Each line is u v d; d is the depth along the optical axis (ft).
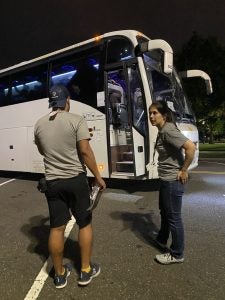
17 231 16.78
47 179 10.32
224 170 36.04
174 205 11.60
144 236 15.31
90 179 23.89
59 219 10.53
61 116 10.35
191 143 10.93
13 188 28.91
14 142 32.24
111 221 17.84
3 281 11.43
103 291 10.52
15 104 32.14
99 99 25.11
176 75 28.12
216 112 87.30
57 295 10.37
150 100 22.81
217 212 18.70
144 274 11.53
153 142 22.85
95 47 25.86
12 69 32.81
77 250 13.91
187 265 12.06
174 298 9.97
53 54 29.01
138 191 25.35
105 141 24.82
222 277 11.11
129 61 23.35
